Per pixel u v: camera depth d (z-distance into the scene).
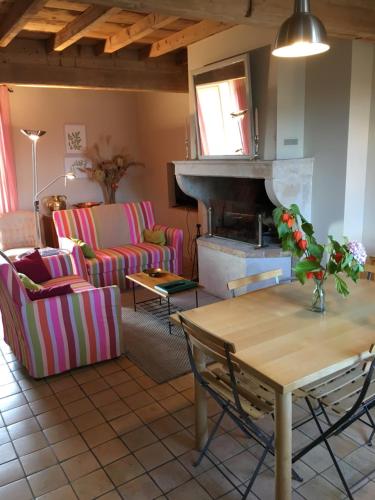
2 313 3.51
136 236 5.59
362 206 3.92
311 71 3.88
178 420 2.61
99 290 3.17
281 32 1.98
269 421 2.54
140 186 7.23
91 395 2.91
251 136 3.99
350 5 2.95
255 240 4.34
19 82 4.56
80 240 5.09
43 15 3.71
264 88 3.90
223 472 2.17
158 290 3.69
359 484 2.06
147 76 5.30
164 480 2.14
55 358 3.11
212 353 1.93
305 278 2.20
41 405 2.82
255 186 4.50
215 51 4.38
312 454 2.27
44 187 6.39
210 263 4.73
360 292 2.53
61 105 6.35
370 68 3.65
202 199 5.06
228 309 2.35
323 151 3.89
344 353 1.81
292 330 2.05
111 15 3.48
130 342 3.67
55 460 2.31
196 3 2.46
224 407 2.06
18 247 5.75
